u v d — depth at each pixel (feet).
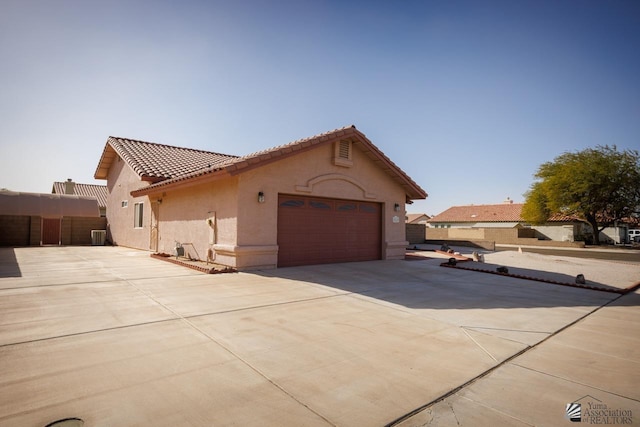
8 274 31.14
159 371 12.50
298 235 40.06
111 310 19.89
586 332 18.63
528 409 10.77
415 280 33.40
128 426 9.24
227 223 36.29
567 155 129.29
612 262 56.24
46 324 17.15
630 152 119.65
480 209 198.49
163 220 52.49
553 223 147.02
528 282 34.19
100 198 112.68
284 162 38.19
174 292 24.89
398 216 51.29
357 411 10.36
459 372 13.23
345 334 17.17
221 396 10.94
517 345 16.29
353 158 44.93
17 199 71.20
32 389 10.95
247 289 26.68
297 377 12.41
